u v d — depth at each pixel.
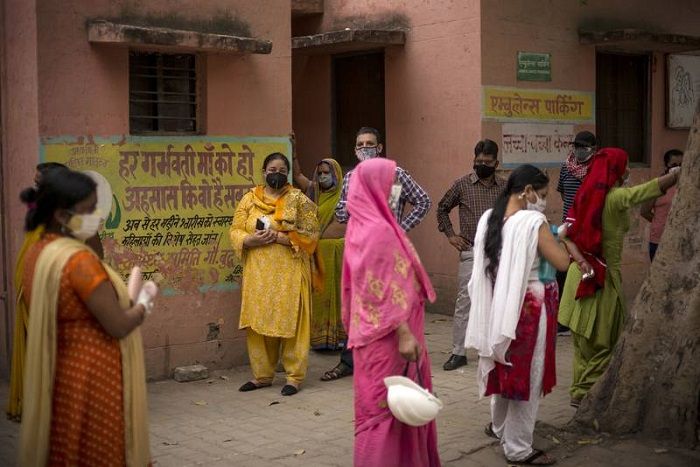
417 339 4.07
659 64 10.88
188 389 6.70
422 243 9.77
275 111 7.48
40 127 6.26
